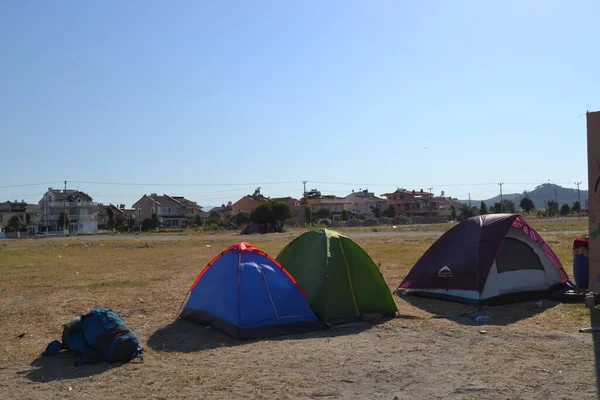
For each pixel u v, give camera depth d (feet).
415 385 20.65
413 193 411.13
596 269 32.30
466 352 25.12
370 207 417.08
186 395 20.03
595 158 31.76
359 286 33.78
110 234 260.83
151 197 384.06
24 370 23.82
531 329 29.43
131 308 39.17
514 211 380.37
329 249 34.60
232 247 33.50
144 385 21.30
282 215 222.07
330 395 19.76
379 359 24.29
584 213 344.90
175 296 44.24
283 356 25.12
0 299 45.70
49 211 343.46
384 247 95.45
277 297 30.76
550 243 89.71
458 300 37.86
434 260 40.96
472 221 40.32
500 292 37.14
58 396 20.24
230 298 30.53
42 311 38.81
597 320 30.83
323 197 412.77
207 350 26.76
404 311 35.78
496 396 19.17
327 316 32.19
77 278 59.77
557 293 37.99
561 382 20.35
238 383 21.30
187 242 144.25
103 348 24.54
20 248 131.64
